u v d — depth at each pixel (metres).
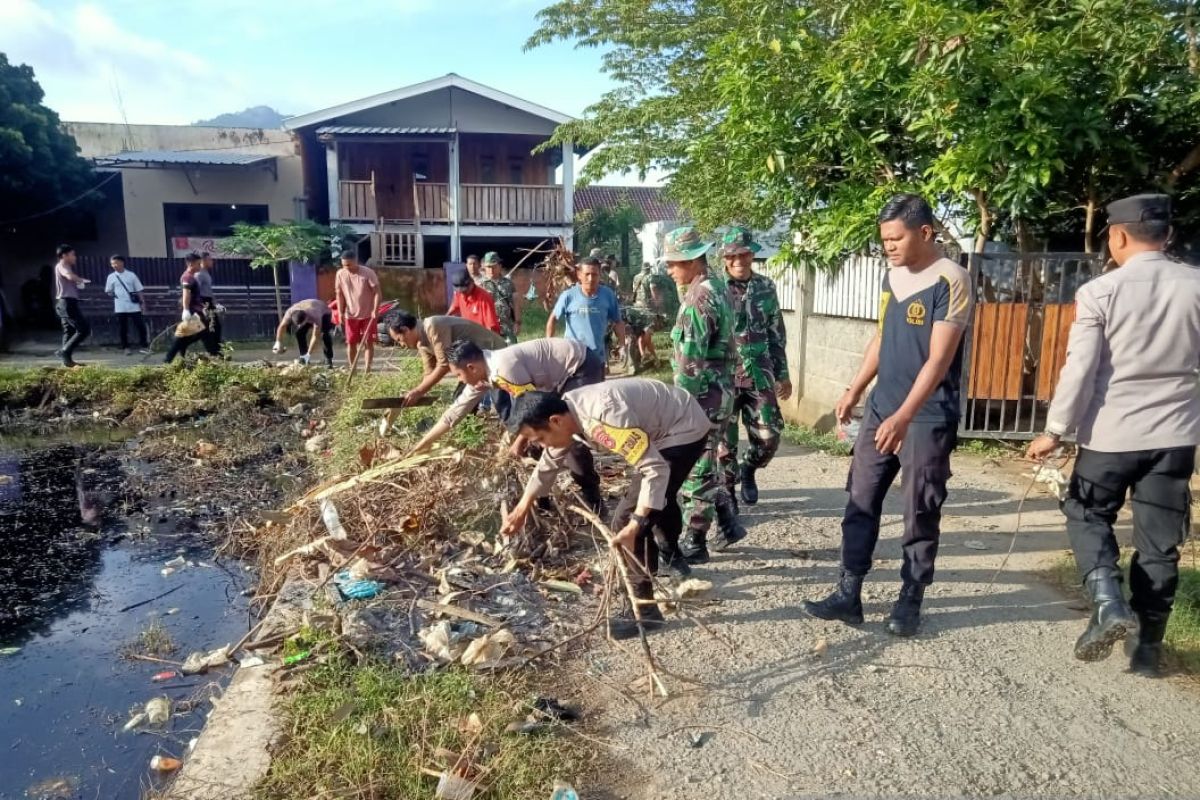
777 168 7.11
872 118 7.12
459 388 6.44
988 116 5.96
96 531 6.37
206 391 10.82
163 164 20.92
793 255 7.84
